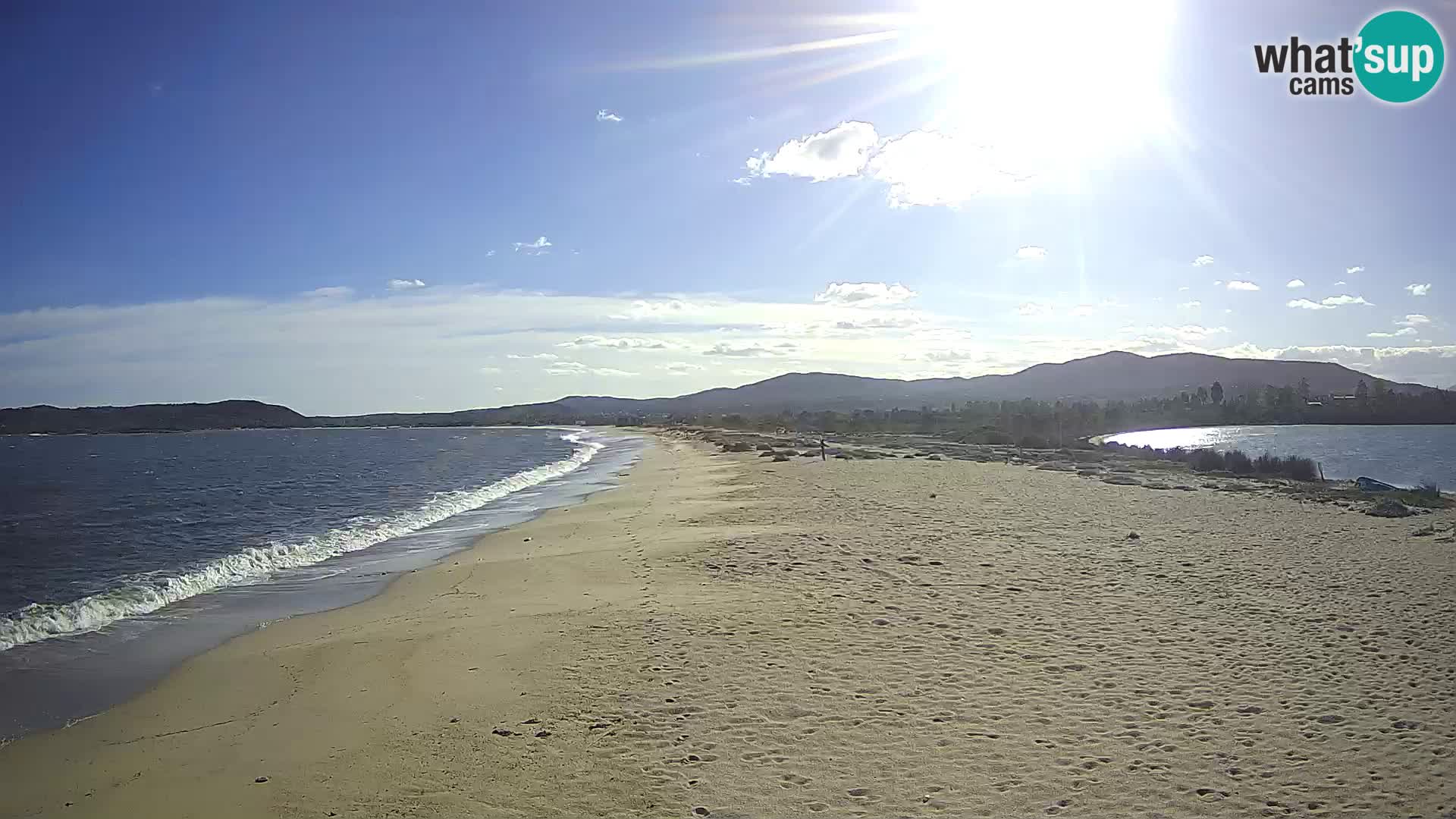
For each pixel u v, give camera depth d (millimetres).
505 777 6516
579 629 10703
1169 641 9930
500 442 105750
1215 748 6844
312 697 8609
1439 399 147000
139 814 6117
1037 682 8453
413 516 25922
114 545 21203
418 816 5941
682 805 5965
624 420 193500
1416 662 9070
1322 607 11562
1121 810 5828
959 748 6863
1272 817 5719
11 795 6492
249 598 13961
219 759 7113
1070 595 12344
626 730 7359
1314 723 7344
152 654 10570
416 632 10977
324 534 22312
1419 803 5895
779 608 11609
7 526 25594
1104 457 47250
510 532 21000
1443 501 26266
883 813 5820
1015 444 64312
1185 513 21562
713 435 81750
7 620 12508
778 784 6266
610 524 21266
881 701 7949
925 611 11391
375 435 154000
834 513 21422
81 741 7633
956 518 20406
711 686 8430
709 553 15812
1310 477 35781
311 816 6012
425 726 7633
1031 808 5875
